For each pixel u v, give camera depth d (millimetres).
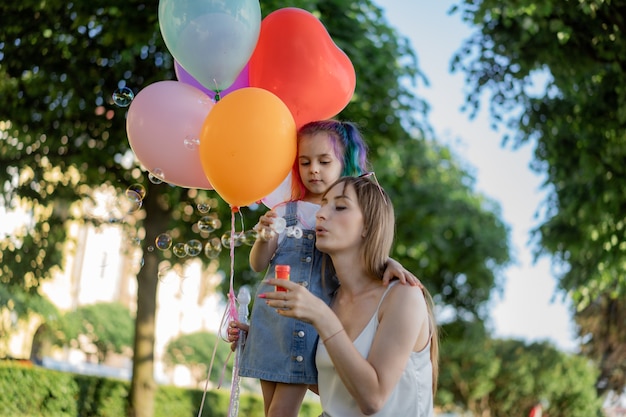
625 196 9773
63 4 8922
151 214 10305
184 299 24766
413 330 2188
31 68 9312
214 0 2814
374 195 2355
